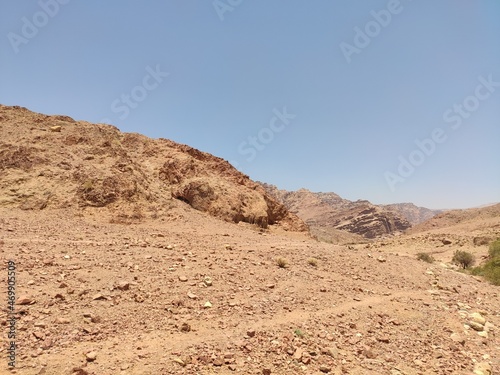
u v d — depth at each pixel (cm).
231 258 1255
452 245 5584
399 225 18625
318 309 902
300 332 739
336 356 684
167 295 837
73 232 1501
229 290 930
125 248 1241
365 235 16638
